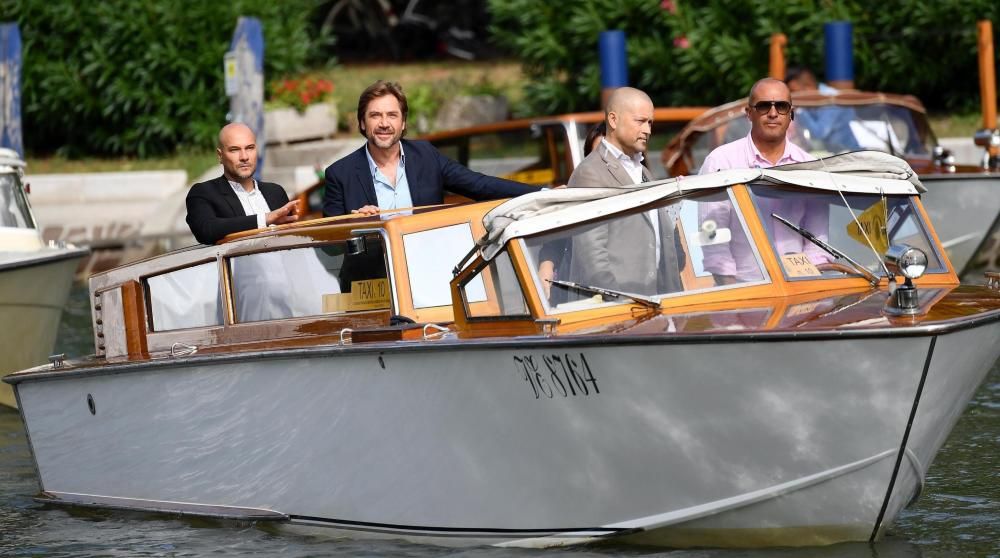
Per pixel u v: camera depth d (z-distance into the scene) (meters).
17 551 18.95
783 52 40.91
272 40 62.25
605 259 16.62
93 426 20.55
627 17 55.88
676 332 15.09
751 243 16.89
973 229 33.25
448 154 37.59
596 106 58.19
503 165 36.72
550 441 16.23
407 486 17.47
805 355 14.85
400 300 18.33
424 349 16.41
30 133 65.50
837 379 14.94
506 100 61.12
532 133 35.97
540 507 16.73
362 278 18.97
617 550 16.78
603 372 15.55
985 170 33.75
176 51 61.22
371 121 20.16
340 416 17.66
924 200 33.38
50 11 61.56
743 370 15.07
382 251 18.77
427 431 16.98
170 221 52.16
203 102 61.97
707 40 53.47
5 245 32.03
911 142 35.41
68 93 62.19
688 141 35.06
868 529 16.19
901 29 52.16
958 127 49.94
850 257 17.30
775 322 15.18
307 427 18.03
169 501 19.95
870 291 16.81
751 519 16.22
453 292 17.39
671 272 16.72
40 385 21.11
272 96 61.66
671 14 54.44
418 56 84.19
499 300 16.78
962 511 18.33
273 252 19.53
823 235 17.28
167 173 56.22
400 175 20.61
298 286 19.34
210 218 20.95
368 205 20.39
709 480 15.91
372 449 17.55
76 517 20.69
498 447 16.58
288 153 58.31
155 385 19.41
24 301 30.75
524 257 16.41
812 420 15.26
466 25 83.56
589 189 16.84
